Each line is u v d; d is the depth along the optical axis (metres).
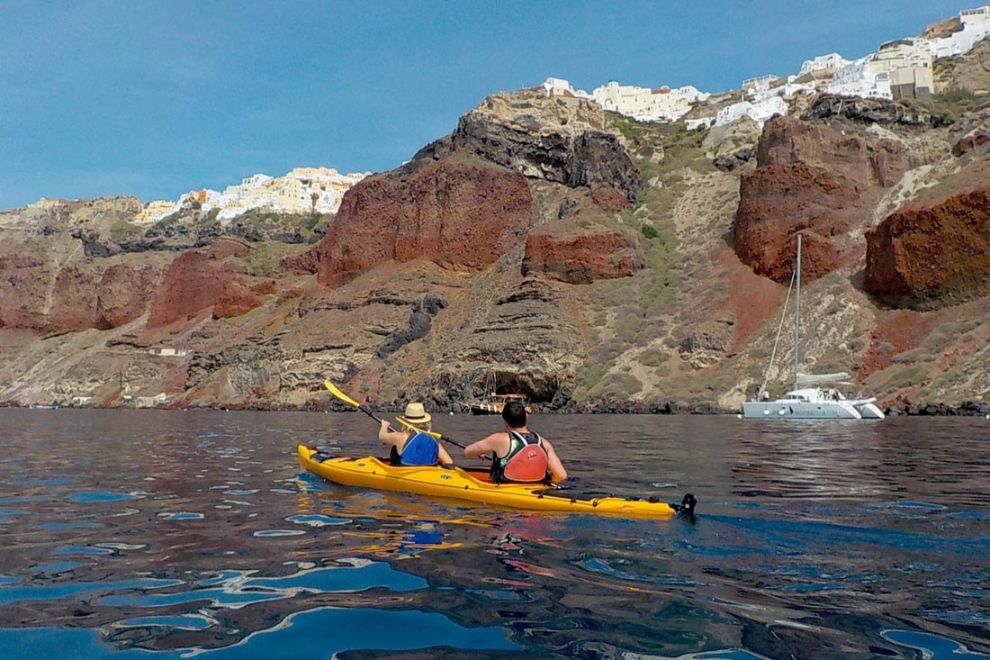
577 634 4.08
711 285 68.00
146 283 129.88
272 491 9.82
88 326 131.75
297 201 168.12
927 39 125.19
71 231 151.00
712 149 101.31
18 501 9.16
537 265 73.62
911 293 55.03
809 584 5.07
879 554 5.94
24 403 108.19
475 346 64.88
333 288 93.31
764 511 8.02
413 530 6.91
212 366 89.75
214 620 4.36
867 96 93.81
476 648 3.87
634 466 13.62
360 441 21.50
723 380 55.97
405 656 3.76
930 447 19.11
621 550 6.05
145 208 185.88
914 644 3.94
